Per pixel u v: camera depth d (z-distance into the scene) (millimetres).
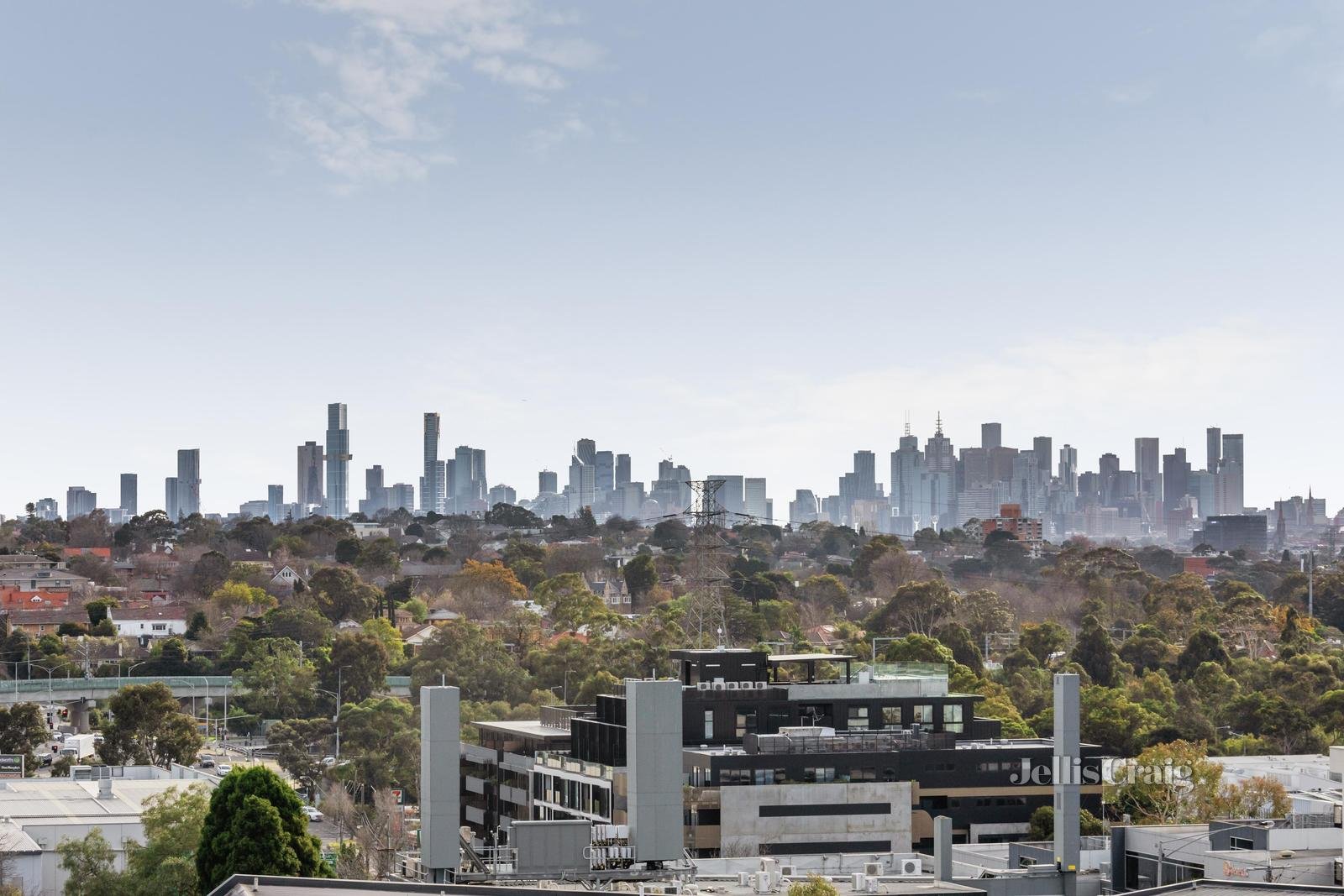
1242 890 90750
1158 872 169750
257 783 163000
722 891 141250
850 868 182125
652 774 144500
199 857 162625
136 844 186500
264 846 159375
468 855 147250
